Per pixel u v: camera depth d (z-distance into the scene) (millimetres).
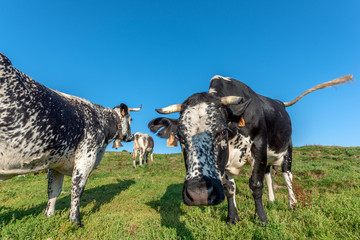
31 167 3750
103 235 3748
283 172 5680
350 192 6312
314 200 4914
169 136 3725
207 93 3396
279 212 4512
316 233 3273
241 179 9258
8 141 3246
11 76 3271
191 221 4137
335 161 13016
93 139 4820
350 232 3227
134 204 6086
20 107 3299
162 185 9055
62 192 8227
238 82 4613
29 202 6695
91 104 5387
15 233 3285
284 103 6648
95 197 6977
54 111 3803
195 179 2525
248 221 3738
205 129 2893
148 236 3561
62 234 3506
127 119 7082
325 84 5555
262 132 4207
